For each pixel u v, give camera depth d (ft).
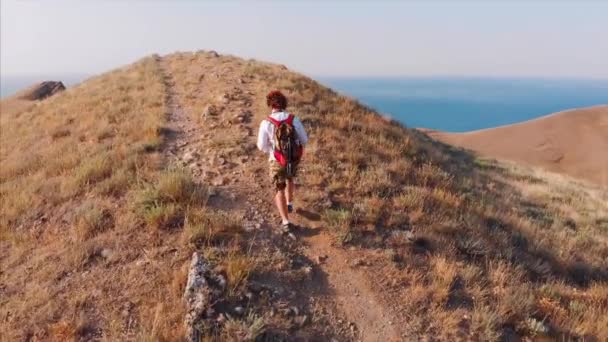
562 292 21.04
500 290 19.40
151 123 37.22
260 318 14.62
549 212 44.88
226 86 53.62
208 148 32.07
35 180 28.43
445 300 17.83
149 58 92.79
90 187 25.66
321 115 42.63
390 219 23.40
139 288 16.49
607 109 166.30
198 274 15.97
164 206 21.21
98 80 74.54
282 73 63.10
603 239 37.81
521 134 157.69
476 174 55.26
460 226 24.91
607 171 123.24
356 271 19.01
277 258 18.79
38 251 20.07
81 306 15.78
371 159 32.91
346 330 15.75
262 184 26.43
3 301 16.66
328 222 22.49
